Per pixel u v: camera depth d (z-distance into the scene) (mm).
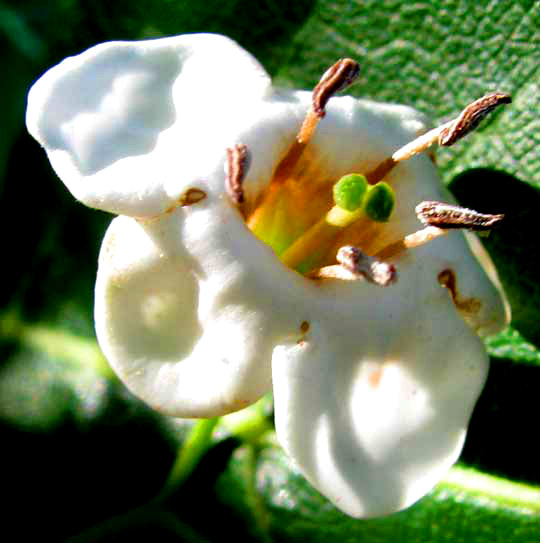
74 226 45
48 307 45
